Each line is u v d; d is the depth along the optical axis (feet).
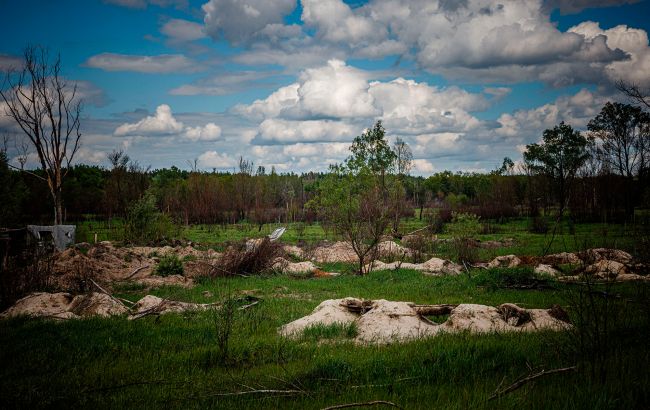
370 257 79.92
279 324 33.63
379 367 21.26
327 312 33.22
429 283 52.42
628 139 175.73
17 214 111.65
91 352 26.61
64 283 52.49
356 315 33.86
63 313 37.14
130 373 22.72
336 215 67.77
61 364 24.26
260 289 51.75
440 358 21.61
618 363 18.69
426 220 173.37
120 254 80.84
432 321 31.86
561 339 23.00
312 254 91.76
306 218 213.46
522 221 211.41
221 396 19.06
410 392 18.19
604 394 15.42
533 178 231.91
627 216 153.69
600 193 178.70
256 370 22.49
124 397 19.30
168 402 18.67
